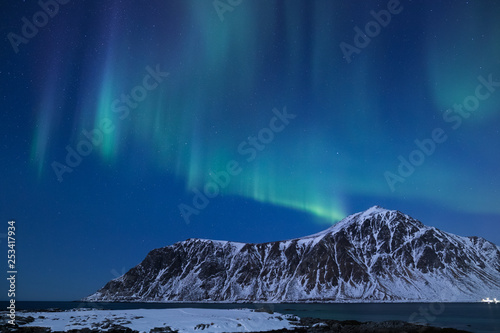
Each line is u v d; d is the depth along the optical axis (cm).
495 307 18225
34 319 5694
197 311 7106
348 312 14425
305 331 5697
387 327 6312
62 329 4866
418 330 6084
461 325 8238
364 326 6366
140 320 5616
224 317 6119
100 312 6819
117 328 4875
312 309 17488
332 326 6356
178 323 5322
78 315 6244
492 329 7350
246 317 6291
